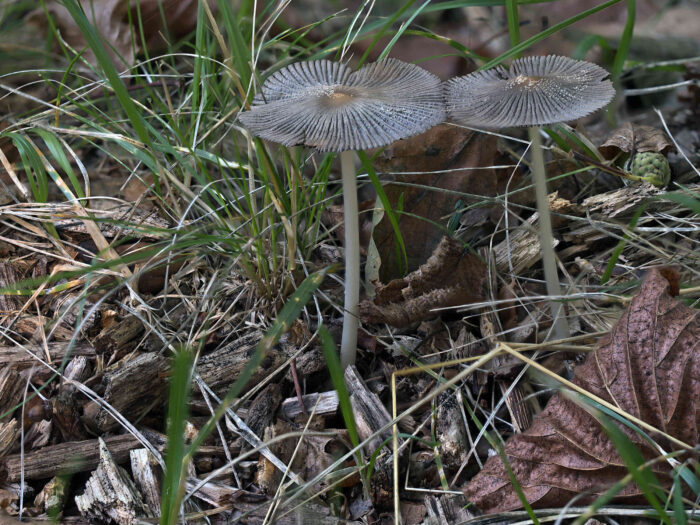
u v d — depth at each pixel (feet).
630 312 1.02
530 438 0.99
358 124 0.97
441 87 1.01
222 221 1.12
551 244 1.07
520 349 1.06
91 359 1.09
